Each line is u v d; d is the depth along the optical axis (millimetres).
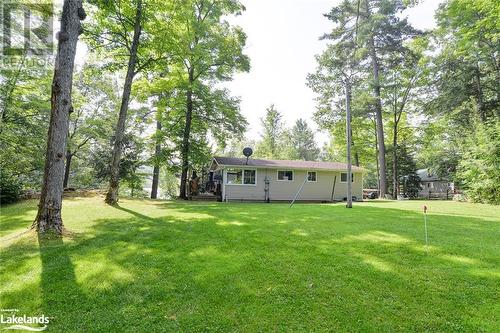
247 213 9539
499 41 17047
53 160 5965
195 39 16703
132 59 11688
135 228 6672
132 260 4430
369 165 38656
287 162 20312
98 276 3816
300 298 3311
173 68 16656
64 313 2990
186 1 12445
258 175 18703
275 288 3537
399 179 29344
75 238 5609
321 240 5680
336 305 3164
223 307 3127
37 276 3779
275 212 9938
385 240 5672
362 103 21688
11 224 6961
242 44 18016
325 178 20000
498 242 5570
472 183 16531
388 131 28516
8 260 4332
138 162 22094
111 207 10328
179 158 18188
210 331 2725
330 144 33562
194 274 3928
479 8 12078
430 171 26641
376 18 19969
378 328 2773
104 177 22562
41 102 15445
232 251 4941
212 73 18109
